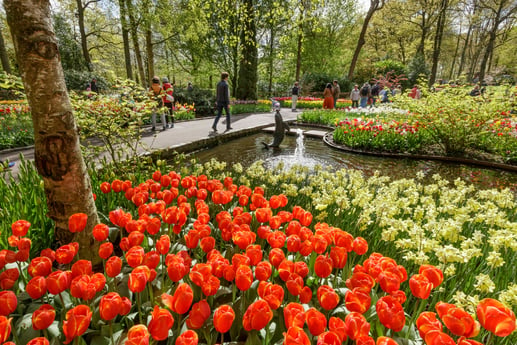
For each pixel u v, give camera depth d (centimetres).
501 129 798
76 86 1962
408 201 296
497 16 2802
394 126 931
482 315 115
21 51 187
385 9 3525
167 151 722
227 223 207
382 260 166
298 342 96
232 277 152
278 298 132
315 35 3394
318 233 199
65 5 2570
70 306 171
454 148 835
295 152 877
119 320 171
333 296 133
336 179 375
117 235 272
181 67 2972
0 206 272
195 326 124
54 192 214
